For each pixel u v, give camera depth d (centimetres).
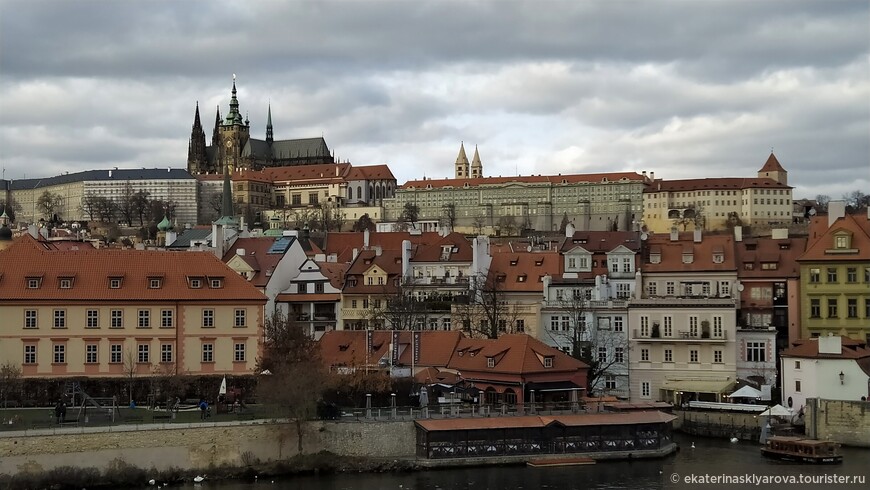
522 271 18862
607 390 17125
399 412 13650
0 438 11794
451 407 13700
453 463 13138
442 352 16075
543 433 13500
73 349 15275
